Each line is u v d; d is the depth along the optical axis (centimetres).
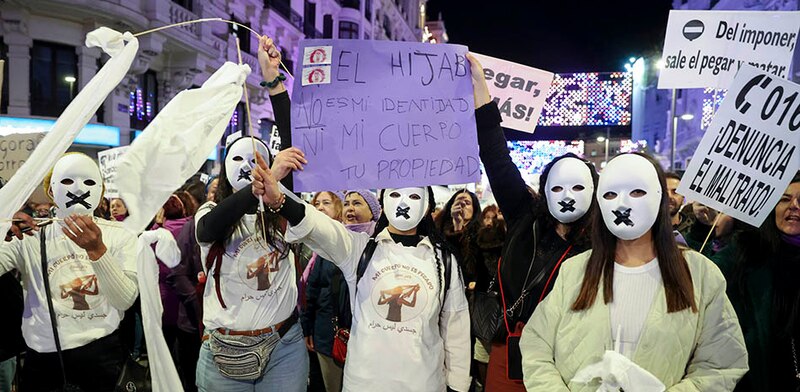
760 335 258
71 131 212
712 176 267
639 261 200
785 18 324
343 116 250
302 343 276
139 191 229
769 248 264
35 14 1195
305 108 246
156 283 237
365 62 253
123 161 227
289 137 254
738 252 276
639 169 192
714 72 330
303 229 225
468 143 267
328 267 362
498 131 280
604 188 197
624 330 192
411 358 228
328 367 371
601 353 191
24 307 260
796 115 265
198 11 1539
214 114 243
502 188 278
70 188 254
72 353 251
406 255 242
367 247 246
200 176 691
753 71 265
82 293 254
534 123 339
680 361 186
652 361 185
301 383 270
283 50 2306
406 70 259
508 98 339
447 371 245
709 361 190
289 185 251
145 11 1329
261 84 258
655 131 3306
